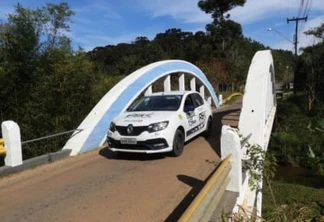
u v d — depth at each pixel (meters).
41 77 11.85
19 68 11.34
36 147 11.17
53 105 11.66
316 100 25.06
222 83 50.56
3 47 11.31
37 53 12.17
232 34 60.84
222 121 15.20
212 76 47.84
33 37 11.73
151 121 7.42
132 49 66.56
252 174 5.55
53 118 11.62
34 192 5.85
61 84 12.01
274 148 19.64
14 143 7.25
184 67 19.91
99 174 6.84
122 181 6.25
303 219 3.74
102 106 10.68
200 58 59.06
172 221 4.39
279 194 11.74
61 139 11.52
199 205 3.04
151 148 7.27
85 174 6.90
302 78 33.06
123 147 7.54
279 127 22.59
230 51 61.16
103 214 4.70
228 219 4.00
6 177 6.89
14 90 11.39
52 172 7.23
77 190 5.85
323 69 26.09
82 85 12.81
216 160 7.51
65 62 12.38
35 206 5.14
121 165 7.52
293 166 19.02
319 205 3.54
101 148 9.84
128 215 4.62
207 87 24.33
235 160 4.84
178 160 7.62
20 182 6.53
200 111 9.74
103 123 10.26
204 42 65.69
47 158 8.13
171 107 8.46
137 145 7.33
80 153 9.12
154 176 6.47
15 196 5.67
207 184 3.51
